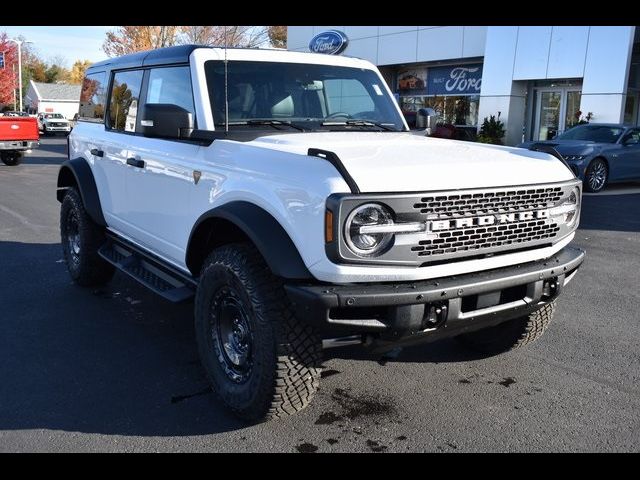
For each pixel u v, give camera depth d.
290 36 29.62
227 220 3.72
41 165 20.77
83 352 4.87
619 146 15.40
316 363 3.54
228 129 4.29
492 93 22.30
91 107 6.33
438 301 3.32
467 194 3.36
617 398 4.17
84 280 6.35
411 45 25.19
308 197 3.24
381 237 3.21
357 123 4.91
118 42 35.34
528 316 4.46
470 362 4.75
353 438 3.64
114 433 3.68
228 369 3.88
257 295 3.48
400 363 4.72
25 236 9.13
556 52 20.22
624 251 8.54
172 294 4.48
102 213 5.85
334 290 3.17
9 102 57.97
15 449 3.49
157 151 4.68
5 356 4.77
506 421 3.85
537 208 3.72
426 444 3.59
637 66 20.72
